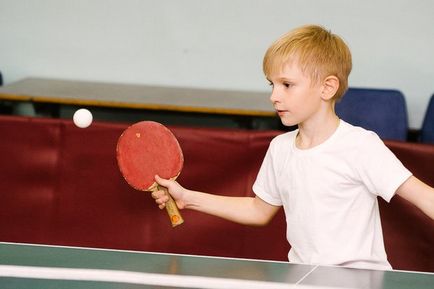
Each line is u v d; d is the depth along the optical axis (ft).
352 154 9.80
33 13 24.13
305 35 9.82
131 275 8.50
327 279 8.55
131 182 10.39
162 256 9.21
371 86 23.31
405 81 23.20
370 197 9.92
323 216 9.95
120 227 14.65
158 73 24.08
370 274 8.78
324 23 23.16
